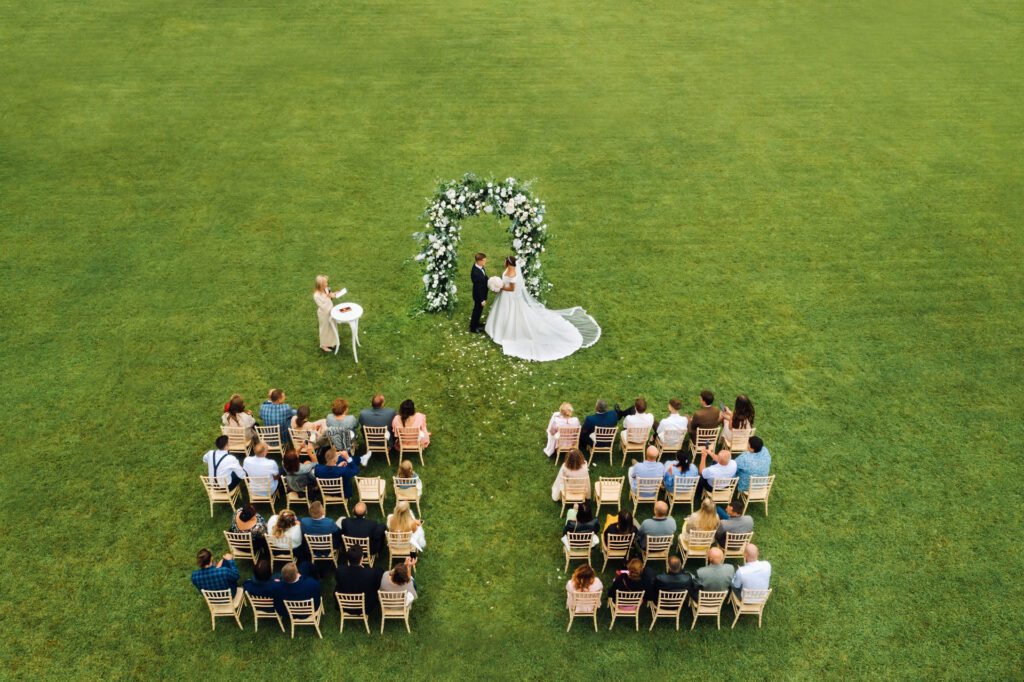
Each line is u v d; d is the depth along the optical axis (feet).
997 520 38.83
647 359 49.42
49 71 84.69
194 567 35.99
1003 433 44.16
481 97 82.94
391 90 83.66
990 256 59.82
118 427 43.68
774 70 90.33
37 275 55.83
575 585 32.63
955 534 38.09
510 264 48.78
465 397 46.39
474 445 43.09
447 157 72.02
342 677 31.68
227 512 38.70
